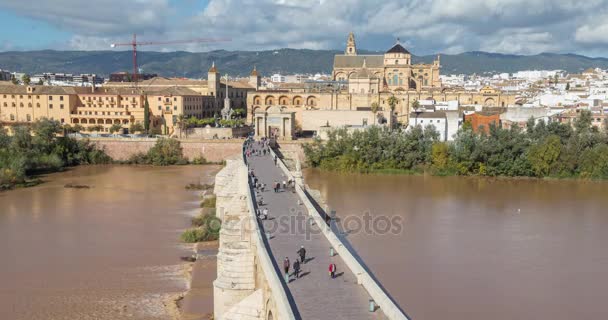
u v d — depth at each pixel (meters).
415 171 199.75
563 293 79.94
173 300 78.06
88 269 90.00
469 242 103.19
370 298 51.78
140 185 168.88
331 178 186.50
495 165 196.00
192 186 164.50
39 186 168.00
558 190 166.25
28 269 90.12
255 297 60.16
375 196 148.62
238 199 94.75
